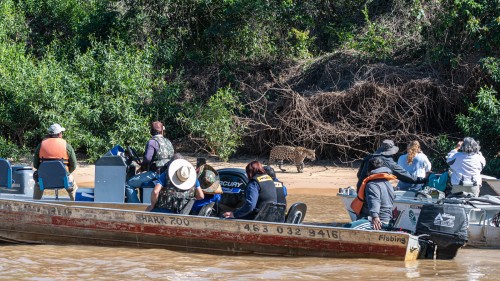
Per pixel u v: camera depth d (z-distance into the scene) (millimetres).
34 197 14773
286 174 25031
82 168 26031
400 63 28344
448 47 26172
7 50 29375
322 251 12414
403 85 26234
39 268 11695
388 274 11297
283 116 27375
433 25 26484
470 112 24422
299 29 32719
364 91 26578
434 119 26875
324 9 33219
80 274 11281
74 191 14844
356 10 33000
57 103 27375
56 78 27984
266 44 31922
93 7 35062
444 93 25734
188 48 32844
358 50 29297
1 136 27969
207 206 13234
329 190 22125
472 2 25062
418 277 11117
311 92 27938
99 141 27031
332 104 27094
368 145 27078
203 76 31438
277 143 28094
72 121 27094
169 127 29266
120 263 12094
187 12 32531
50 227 13695
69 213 13547
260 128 28016
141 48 32562
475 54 25891
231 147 27969
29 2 35000
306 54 31594
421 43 28031
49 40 34781
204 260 12406
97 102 27734
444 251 12531
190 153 28734
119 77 28281
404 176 13234
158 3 32594
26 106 27297
